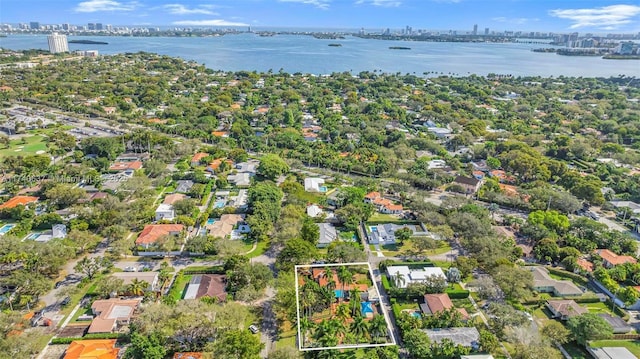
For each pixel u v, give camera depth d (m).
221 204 159.38
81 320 94.88
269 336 91.06
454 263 116.69
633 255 125.75
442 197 171.88
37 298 99.69
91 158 199.12
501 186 181.38
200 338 88.62
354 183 178.38
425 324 92.31
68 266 115.50
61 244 113.06
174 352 86.12
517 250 122.44
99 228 135.75
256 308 100.56
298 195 160.75
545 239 126.56
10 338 80.81
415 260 123.50
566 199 156.50
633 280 112.69
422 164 199.00
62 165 184.38
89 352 81.88
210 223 144.38
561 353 88.75
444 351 84.44
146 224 139.62
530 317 96.00
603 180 196.62
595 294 107.81
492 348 85.44
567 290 106.62
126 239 128.62
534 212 145.62
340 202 155.75
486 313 100.19
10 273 110.19
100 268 114.06
